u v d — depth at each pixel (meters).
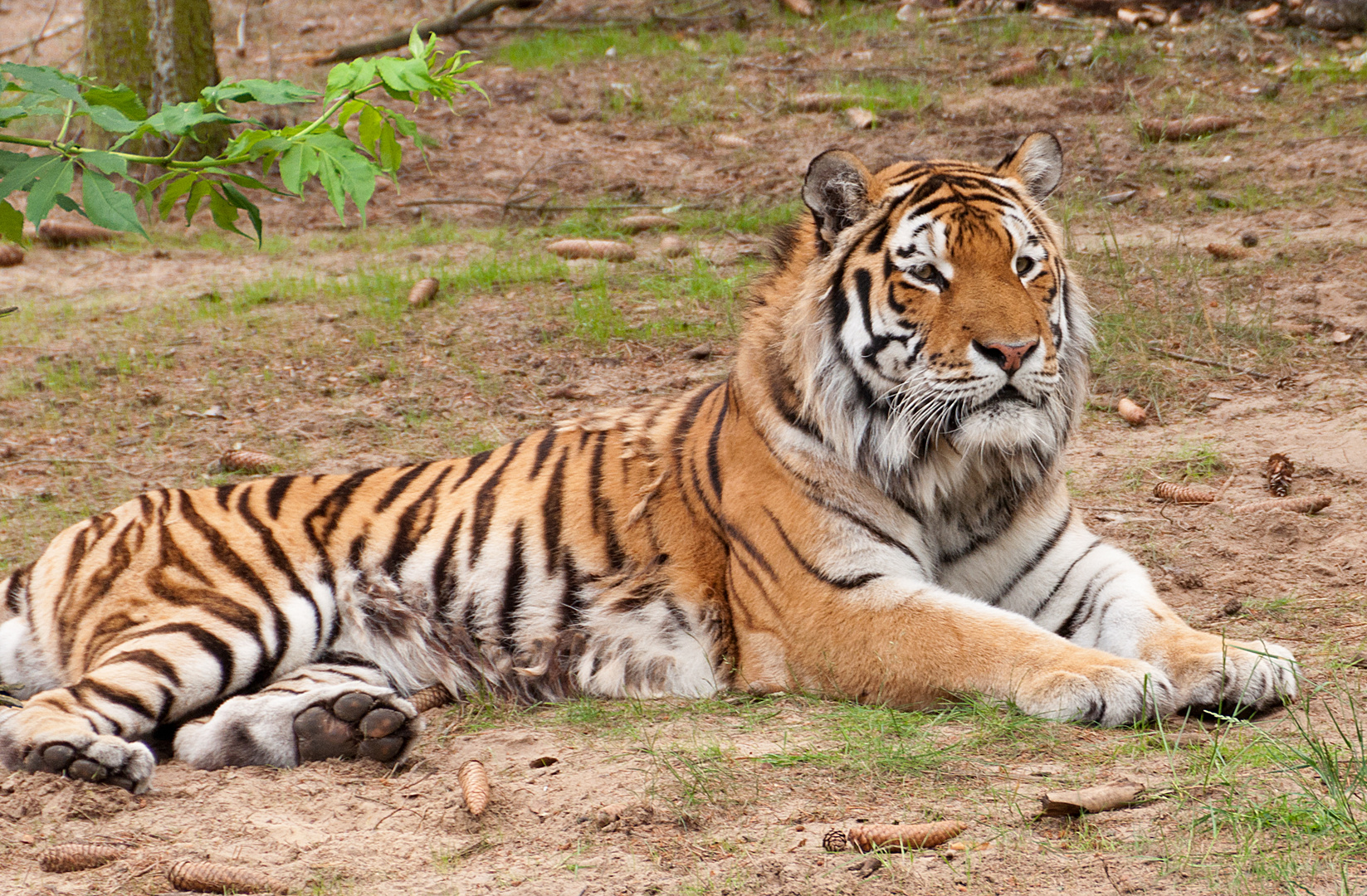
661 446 8.69
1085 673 6.98
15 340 16.73
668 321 16.31
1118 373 14.28
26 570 8.47
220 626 7.79
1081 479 11.96
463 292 17.84
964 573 8.30
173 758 7.40
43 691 7.96
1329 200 19.09
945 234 7.69
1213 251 17.30
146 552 8.14
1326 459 11.73
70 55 32.19
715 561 8.34
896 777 6.34
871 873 5.25
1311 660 7.74
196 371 15.62
